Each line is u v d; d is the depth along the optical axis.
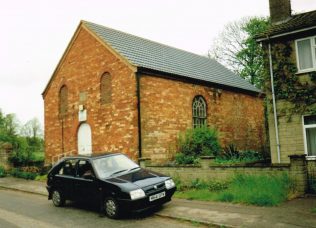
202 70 24.09
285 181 10.33
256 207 9.02
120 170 10.26
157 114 18.16
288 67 14.87
